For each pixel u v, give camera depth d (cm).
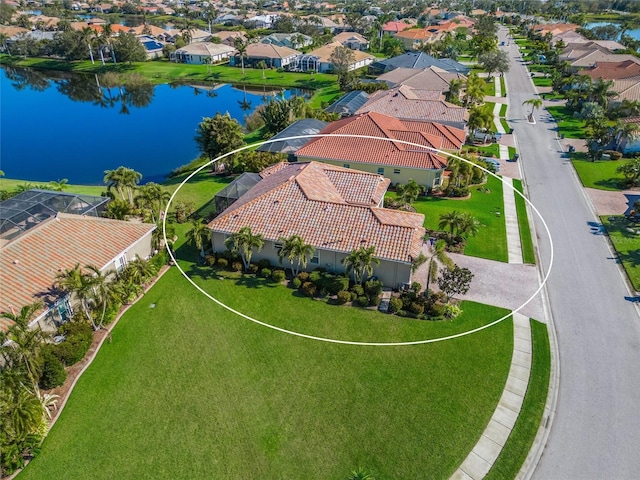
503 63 10162
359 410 2402
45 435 2248
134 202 4512
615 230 4197
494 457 2169
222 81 11644
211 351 2811
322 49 12838
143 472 2112
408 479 2070
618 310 3170
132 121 8750
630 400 2481
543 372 2645
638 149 6012
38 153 7006
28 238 3173
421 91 8075
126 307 3200
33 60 13800
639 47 13038
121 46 12912
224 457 2175
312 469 2117
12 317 2361
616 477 2097
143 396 2500
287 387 2547
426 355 2759
